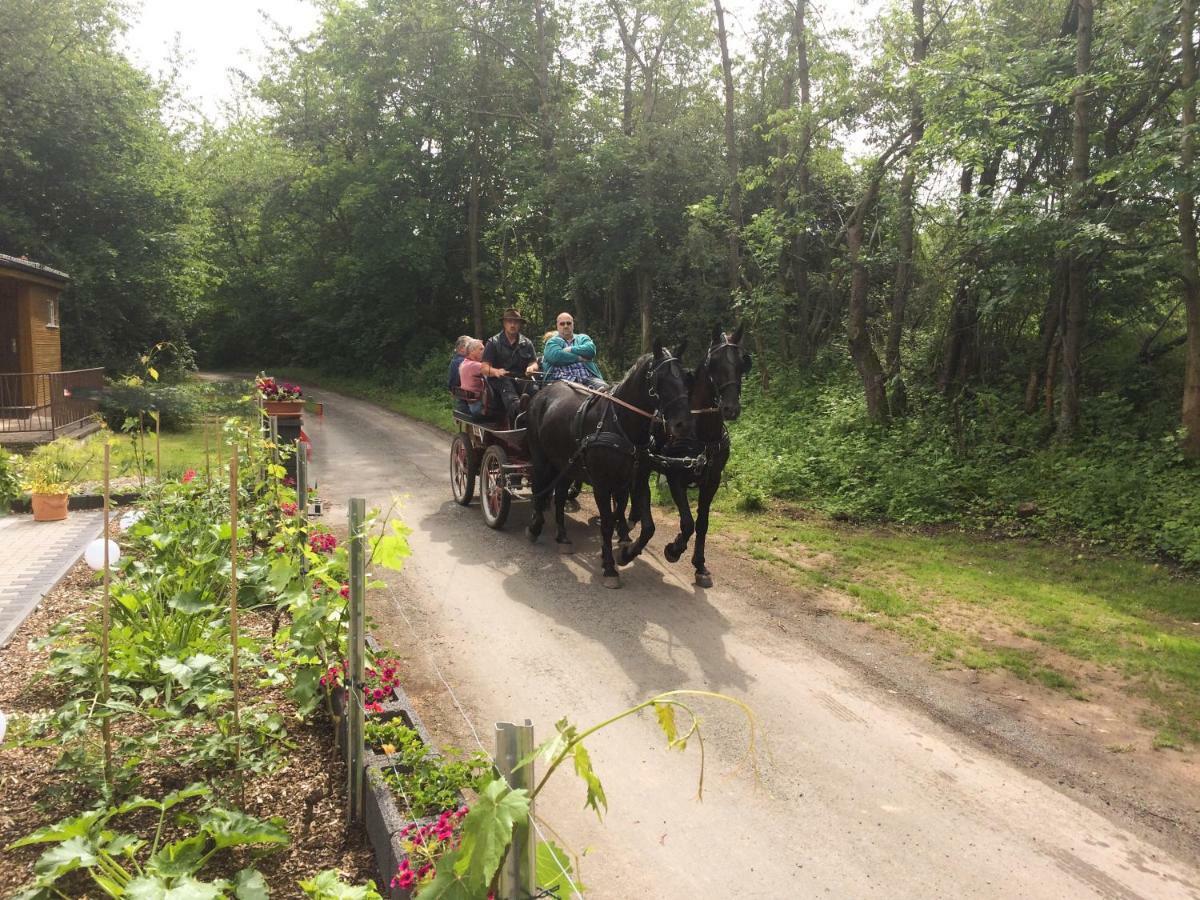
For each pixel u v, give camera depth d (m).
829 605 6.91
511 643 5.88
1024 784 4.16
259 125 37.88
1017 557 8.32
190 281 26.30
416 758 3.34
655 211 20.81
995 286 11.47
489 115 26.98
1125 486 9.21
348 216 33.59
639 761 4.30
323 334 37.56
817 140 16.31
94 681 3.94
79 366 22.31
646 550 8.49
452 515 9.98
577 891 2.03
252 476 7.67
